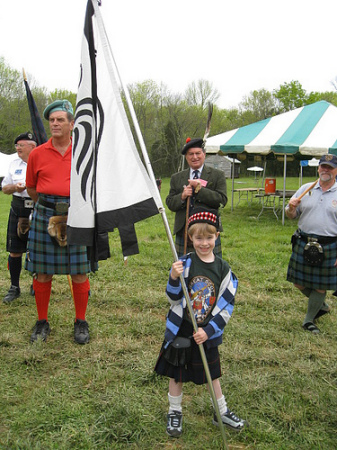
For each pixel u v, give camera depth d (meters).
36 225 3.73
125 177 2.75
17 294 4.92
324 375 3.27
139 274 5.88
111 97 2.72
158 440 2.55
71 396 2.95
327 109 12.62
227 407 2.79
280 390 3.04
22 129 40.53
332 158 3.99
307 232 4.18
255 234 9.60
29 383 3.11
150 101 45.47
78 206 2.84
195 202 3.94
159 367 2.62
